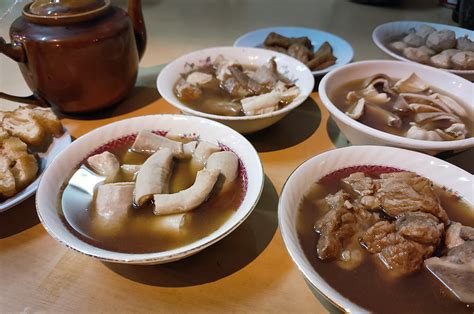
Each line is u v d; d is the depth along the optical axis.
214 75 0.39
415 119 0.31
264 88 0.36
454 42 0.44
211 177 0.24
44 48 0.30
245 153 0.26
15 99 0.34
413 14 0.64
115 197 0.23
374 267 0.20
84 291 0.21
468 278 0.18
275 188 0.28
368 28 0.58
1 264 0.22
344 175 0.25
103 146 0.28
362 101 0.32
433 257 0.20
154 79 0.43
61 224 0.21
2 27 0.39
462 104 0.34
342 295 0.18
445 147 0.25
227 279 0.22
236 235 0.24
